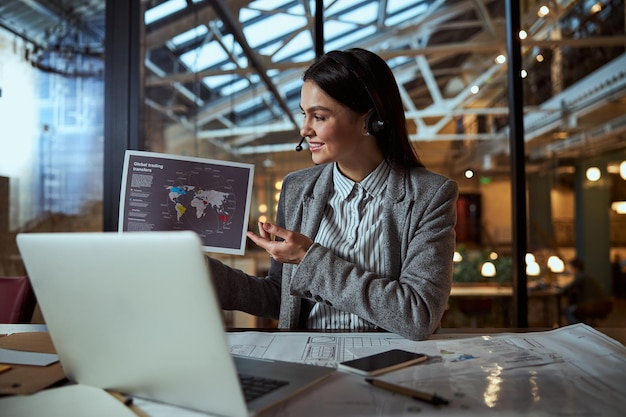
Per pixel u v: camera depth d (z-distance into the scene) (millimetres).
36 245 578
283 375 691
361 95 1094
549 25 5902
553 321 5098
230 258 4945
